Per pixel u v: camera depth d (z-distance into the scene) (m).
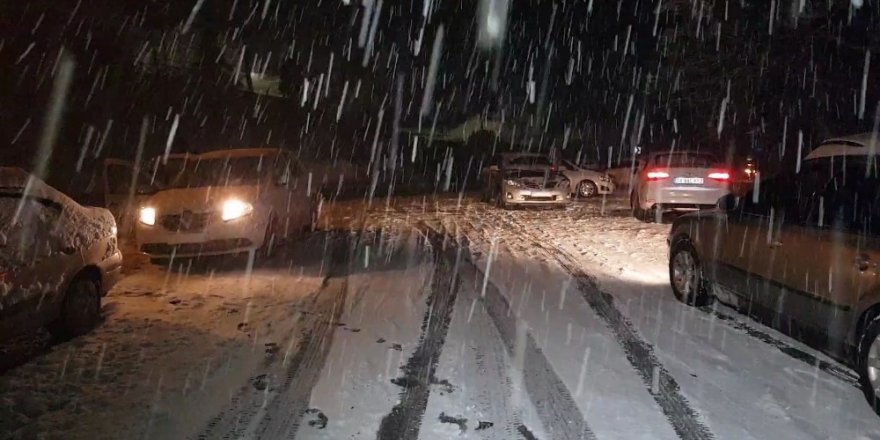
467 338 6.74
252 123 31.28
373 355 6.24
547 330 6.99
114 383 5.55
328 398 5.27
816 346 5.71
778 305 6.11
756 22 16.14
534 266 10.48
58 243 6.46
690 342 6.56
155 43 26.31
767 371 5.79
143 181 13.01
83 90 22.41
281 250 11.98
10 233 5.89
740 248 6.77
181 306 8.01
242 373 5.79
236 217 10.34
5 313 5.62
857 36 14.47
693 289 7.79
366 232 14.43
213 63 30.75
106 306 7.98
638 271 10.06
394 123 40.97
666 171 14.59
